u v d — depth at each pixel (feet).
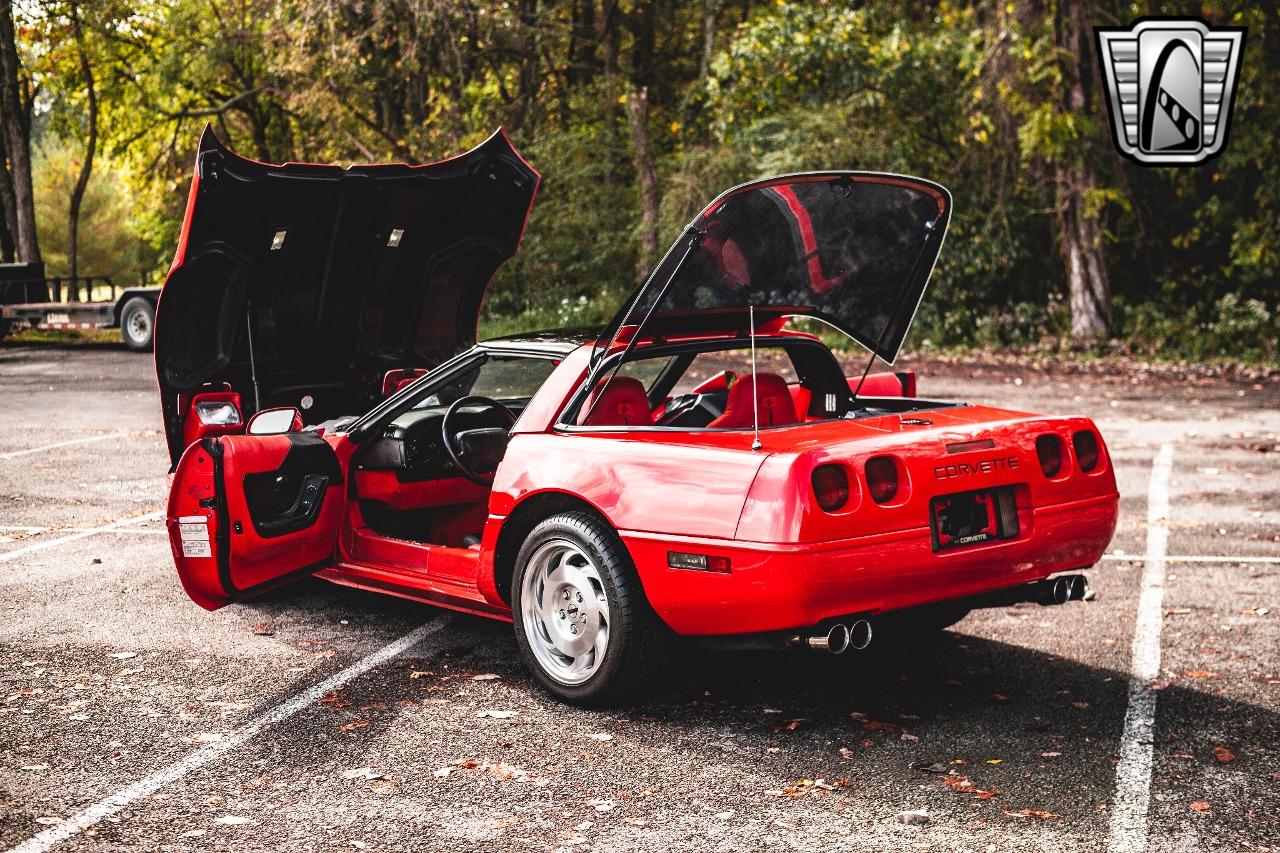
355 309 22.91
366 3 83.20
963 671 16.79
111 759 13.73
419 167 21.91
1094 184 69.15
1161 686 16.03
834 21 78.74
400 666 17.08
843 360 64.95
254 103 113.80
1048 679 16.38
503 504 15.97
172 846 11.55
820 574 13.44
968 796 12.62
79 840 11.69
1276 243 70.74
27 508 28.12
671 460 14.53
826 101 78.02
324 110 87.61
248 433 17.31
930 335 72.38
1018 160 73.36
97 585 21.42
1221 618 19.19
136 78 118.83
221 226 19.77
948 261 73.00
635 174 86.53
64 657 17.43
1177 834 11.66
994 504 14.97
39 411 45.78
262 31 90.94
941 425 15.10
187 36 105.40
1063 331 71.56
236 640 18.28
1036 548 15.10
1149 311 70.74
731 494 13.87
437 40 86.22
